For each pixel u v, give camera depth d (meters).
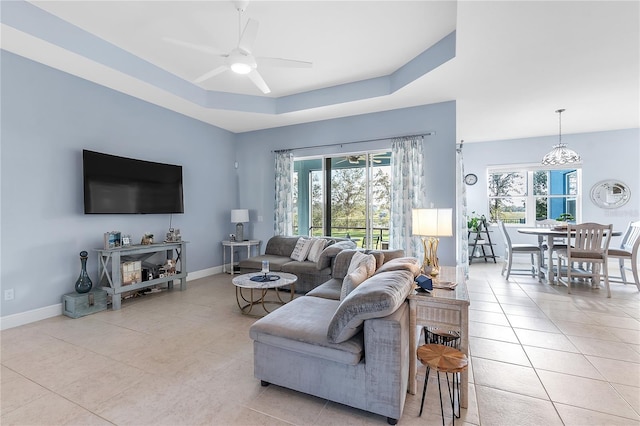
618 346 2.63
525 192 6.96
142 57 3.71
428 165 4.48
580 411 1.81
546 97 4.17
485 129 5.92
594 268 4.55
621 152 5.98
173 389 2.03
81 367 2.30
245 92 4.79
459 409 1.81
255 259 4.75
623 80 3.60
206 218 5.45
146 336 2.87
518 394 1.98
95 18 2.95
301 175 5.70
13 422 1.71
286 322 2.05
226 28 3.09
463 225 5.29
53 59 3.18
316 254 4.52
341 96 4.46
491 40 2.77
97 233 3.82
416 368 2.06
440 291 2.04
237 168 6.12
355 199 5.21
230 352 2.55
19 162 3.13
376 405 1.71
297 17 2.89
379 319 1.69
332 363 1.81
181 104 4.51
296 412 1.80
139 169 4.22
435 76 3.54
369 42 3.33
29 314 3.19
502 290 4.45
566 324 3.14
